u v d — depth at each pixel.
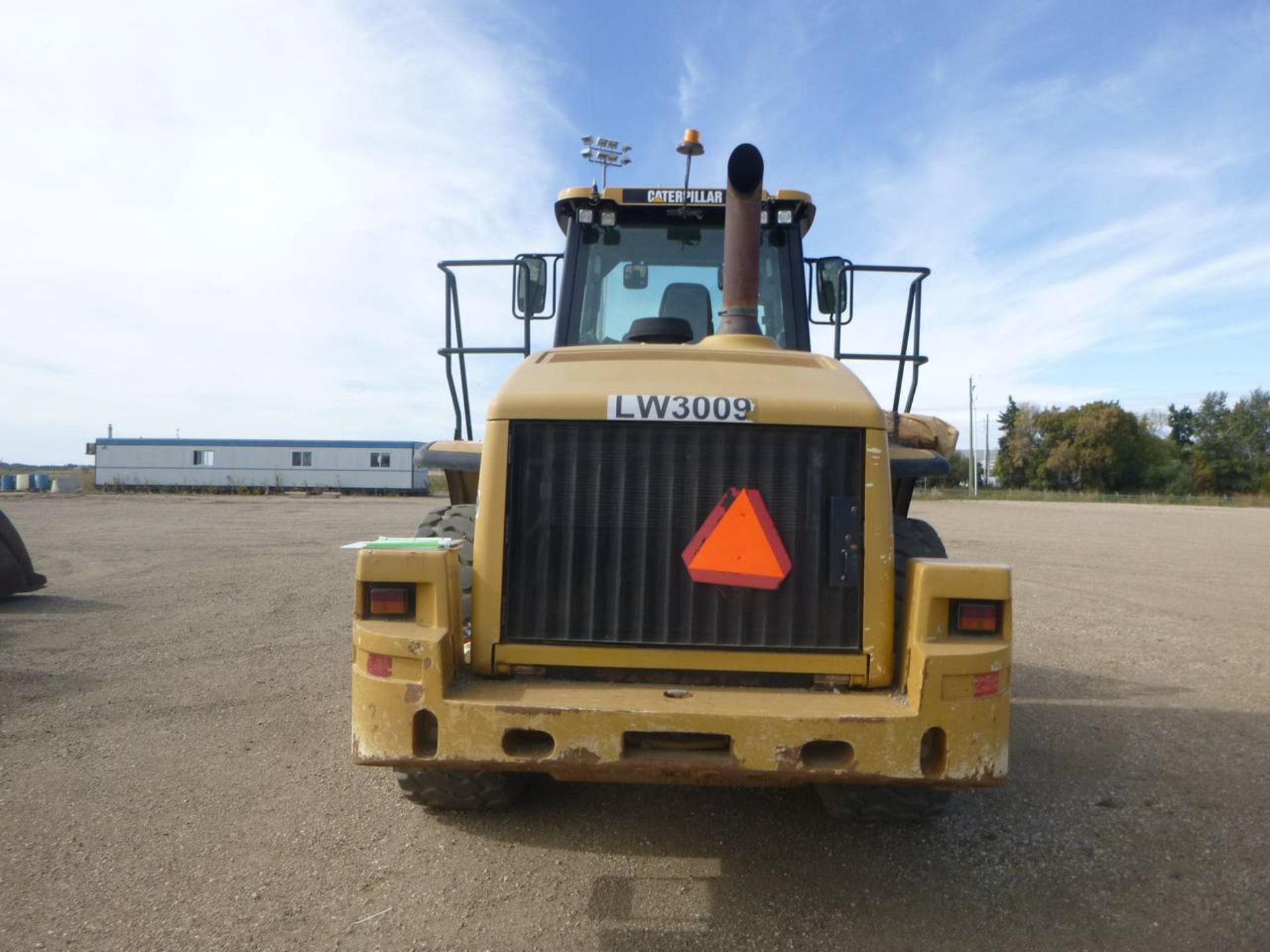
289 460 44.94
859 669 3.51
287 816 4.36
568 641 3.56
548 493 3.59
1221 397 69.25
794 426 3.54
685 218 5.54
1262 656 7.99
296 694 6.41
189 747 5.30
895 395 5.23
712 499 3.56
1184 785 4.89
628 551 3.57
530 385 3.67
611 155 8.02
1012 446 70.19
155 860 3.88
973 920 3.48
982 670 3.28
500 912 3.50
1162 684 7.04
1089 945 3.31
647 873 3.83
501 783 4.19
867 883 3.78
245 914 3.45
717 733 3.22
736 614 3.55
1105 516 30.78
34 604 9.99
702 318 5.49
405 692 3.33
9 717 5.82
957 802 4.65
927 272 5.17
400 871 3.82
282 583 11.62
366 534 18.98
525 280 5.36
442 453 4.42
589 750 3.24
